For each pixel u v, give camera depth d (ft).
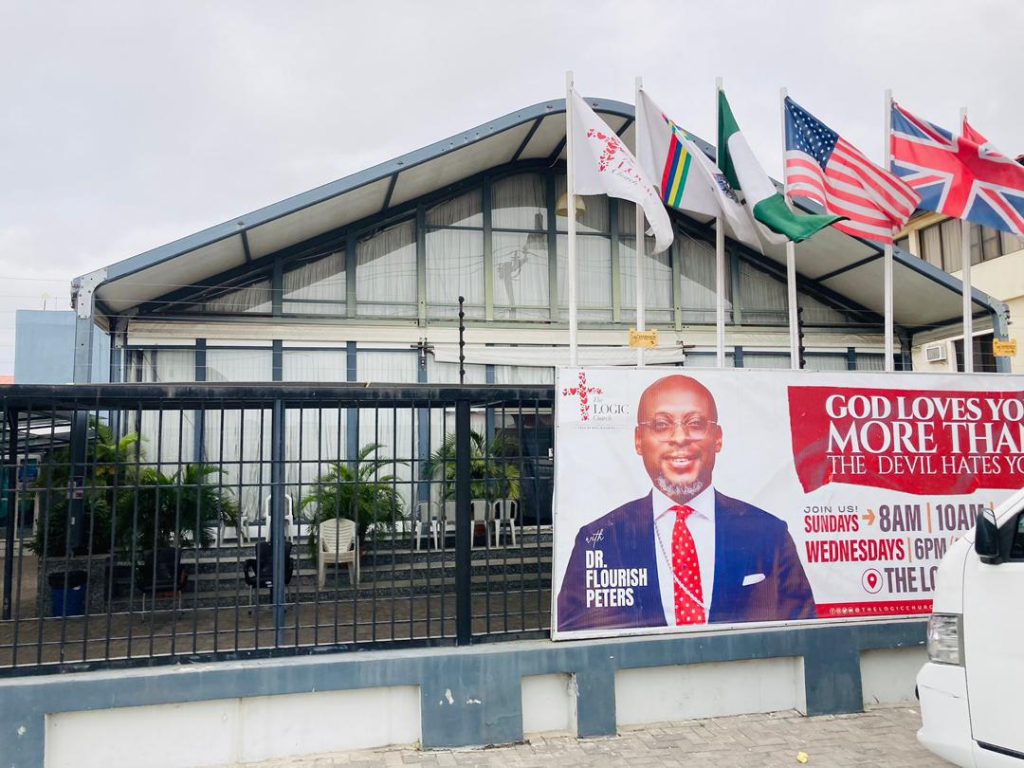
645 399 21.36
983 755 14.07
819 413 22.33
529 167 41.83
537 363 40.68
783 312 44.11
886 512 22.40
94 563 27.43
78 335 31.22
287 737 18.57
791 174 26.61
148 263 32.09
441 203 40.75
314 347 38.42
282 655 18.95
